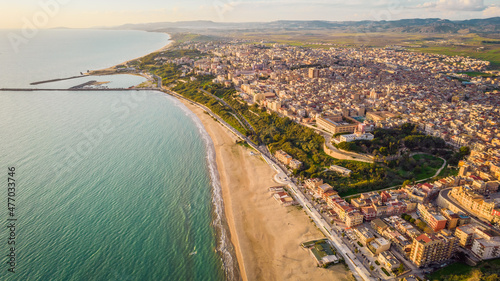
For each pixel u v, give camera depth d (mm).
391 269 154375
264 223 195750
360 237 176375
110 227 188000
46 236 177625
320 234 183625
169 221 196375
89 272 156125
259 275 156750
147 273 157375
